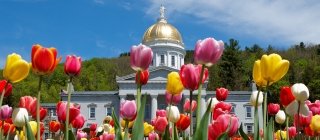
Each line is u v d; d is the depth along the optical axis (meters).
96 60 146.62
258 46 147.25
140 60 3.82
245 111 81.19
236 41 117.38
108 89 128.38
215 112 4.08
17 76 3.92
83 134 6.75
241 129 3.97
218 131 3.55
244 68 116.81
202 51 3.42
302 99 4.32
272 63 3.68
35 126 5.07
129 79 78.62
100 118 81.75
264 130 3.78
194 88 3.79
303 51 143.00
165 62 80.56
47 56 3.68
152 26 83.88
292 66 116.25
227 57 115.62
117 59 153.38
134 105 3.97
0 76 70.62
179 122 5.11
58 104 4.55
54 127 6.31
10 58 3.93
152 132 5.96
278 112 6.05
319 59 132.62
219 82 114.56
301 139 5.20
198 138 3.07
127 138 3.98
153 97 76.69
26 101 4.84
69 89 4.23
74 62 4.23
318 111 5.59
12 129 5.45
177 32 83.38
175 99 5.05
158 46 80.69
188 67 3.77
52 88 108.38
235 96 81.81
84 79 127.31
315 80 86.06
